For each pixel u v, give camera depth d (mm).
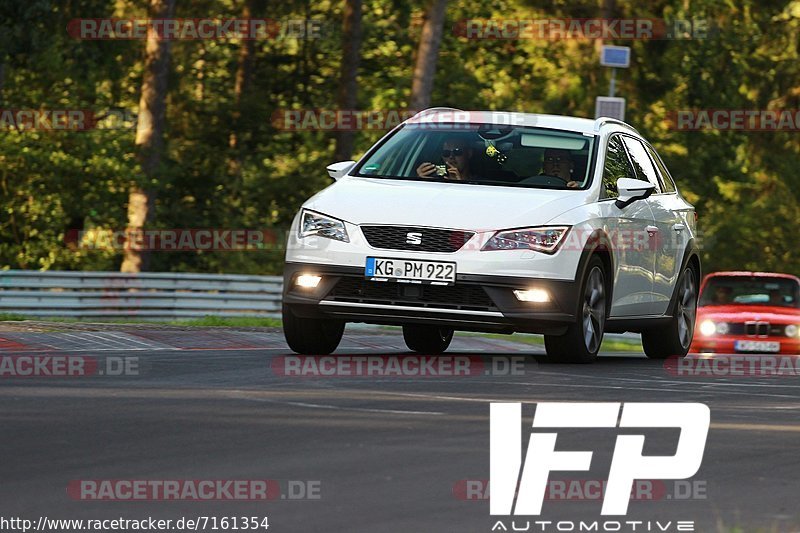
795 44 175250
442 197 39500
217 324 62031
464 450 23688
